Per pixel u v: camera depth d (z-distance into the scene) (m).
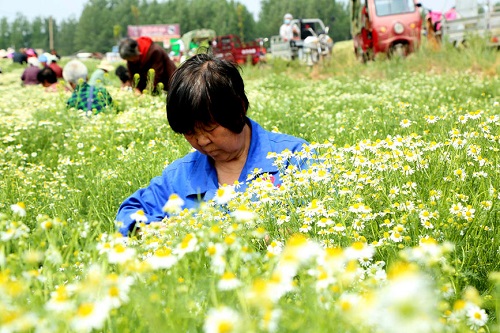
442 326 1.74
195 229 2.58
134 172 5.57
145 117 8.63
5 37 196.25
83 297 1.79
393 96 11.03
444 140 4.25
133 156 6.13
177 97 3.44
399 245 2.63
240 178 3.79
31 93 14.15
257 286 1.63
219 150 3.63
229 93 3.44
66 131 8.39
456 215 3.04
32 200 4.76
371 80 16.39
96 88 10.09
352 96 11.65
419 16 19.48
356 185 3.26
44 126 8.33
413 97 10.71
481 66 16.05
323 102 11.07
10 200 4.70
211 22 166.75
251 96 12.16
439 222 2.93
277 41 30.98
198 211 3.00
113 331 1.85
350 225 2.94
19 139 7.75
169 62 11.83
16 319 1.55
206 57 3.53
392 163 3.64
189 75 3.43
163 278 2.08
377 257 2.74
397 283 1.17
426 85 13.19
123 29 176.25
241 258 2.15
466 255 2.84
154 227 2.72
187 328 1.85
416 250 2.17
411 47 19.27
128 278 1.91
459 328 1.83
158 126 8.28
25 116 9.41
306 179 3.31
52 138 8.16
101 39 175.38
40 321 1.65
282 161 3.68
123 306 1.95
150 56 11.62
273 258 2.05
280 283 1.65
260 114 9.12
